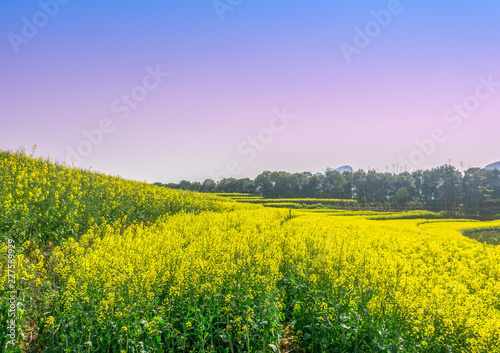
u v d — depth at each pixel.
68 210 12.92
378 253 13.81
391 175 153.75
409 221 60.31
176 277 7.96
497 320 6.59
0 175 14.02
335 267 9.77
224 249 10.80
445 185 143.38
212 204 30.58
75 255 9.09
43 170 18.58
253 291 7.71
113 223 15.86
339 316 7.18
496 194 134.50
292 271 9.90
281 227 19.48
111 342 6.32
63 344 6.11
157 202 22.38
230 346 6.66
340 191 136.12
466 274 10.88
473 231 46.72
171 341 6.69
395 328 6.81
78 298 6.81
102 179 23.94
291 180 130.50
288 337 8.28
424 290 8.32
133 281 7.21
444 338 6.45
